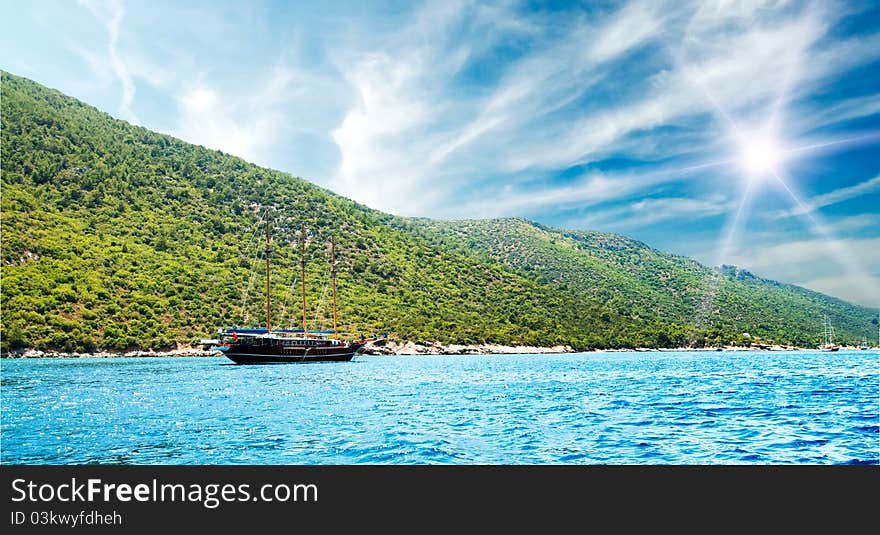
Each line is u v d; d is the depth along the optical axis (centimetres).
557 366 10350
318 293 16262
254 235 19012
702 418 3700
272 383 6419
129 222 16938
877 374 7969
